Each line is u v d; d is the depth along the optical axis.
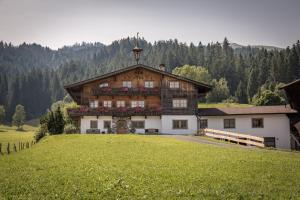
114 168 23.22
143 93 62.47
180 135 55.75
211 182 19.19
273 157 29.94
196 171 22.31
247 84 181.38
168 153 31.58
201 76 168.62
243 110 61.19
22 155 31.08
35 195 15.98
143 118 62.47
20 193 16.52
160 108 61.72
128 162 26.00
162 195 16.30
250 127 59.53
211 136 52.97
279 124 58.69
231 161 26.69
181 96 62.25
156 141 42.91
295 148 57.84
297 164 26.19
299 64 169.25
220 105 109.19
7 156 30.89
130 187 17.73
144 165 24.61
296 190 17.70
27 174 21.12
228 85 193.62
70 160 27.08
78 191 16.86
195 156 29.53
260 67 182.62
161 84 62.91
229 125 60.56
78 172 21.72
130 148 35.69
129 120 61.97
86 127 61.56
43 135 64.19
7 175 20.80
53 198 15.55
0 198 15.49
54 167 23.77
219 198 15.84
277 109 60.00
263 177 20.83
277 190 17.61
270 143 58.56
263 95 107.50
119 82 63.47
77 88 64.50
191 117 61.69
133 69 63.56
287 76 168.88
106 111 61.09
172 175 20.92
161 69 68.88
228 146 39.69
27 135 113.81
